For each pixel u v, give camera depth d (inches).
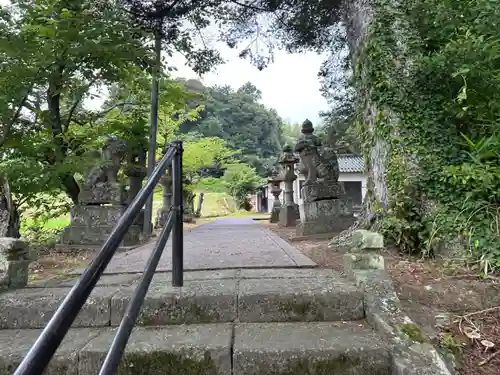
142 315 73.3
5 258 88.0
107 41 193.2
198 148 492.1
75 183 235.0
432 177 121.6
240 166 895.7
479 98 119.2
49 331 30.5
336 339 63.2
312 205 215.3
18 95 185.3
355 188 652.7
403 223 118.1
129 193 255.1
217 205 933.2
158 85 267.3
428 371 54.8
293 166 376.2
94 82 227.8
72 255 177.5
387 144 134.0
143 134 262.1
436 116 134.0
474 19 118.3
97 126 241.8
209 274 98.8
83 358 60.1
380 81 140.5
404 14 149.4
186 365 59.7
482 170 105.0
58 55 189.6
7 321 75.2
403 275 95.4
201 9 277.0
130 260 133.5
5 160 194.9
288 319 73.4
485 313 74.6
